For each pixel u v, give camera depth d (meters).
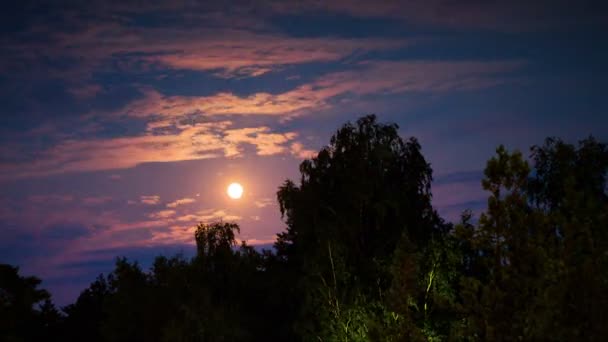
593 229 16.89
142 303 55.00
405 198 43.16
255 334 50.03
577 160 34.47
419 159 45.34
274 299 51.19
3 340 58.81
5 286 59.56
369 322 21.25
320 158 45.81
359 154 44.44
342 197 44.06
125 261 57.75
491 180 17.45
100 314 70.19
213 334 47.28
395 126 45.88
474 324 17.38
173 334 47.41
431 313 34.31
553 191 34.44
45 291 62.25
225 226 54.06
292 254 54.12
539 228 17.25
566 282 15.95
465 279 17.89
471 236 17.59
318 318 41.38
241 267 53.25
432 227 43.44
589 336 15.69
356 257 42.41
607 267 16.16
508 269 16.98
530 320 16.44
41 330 68.25
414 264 21.61
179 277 53.81
